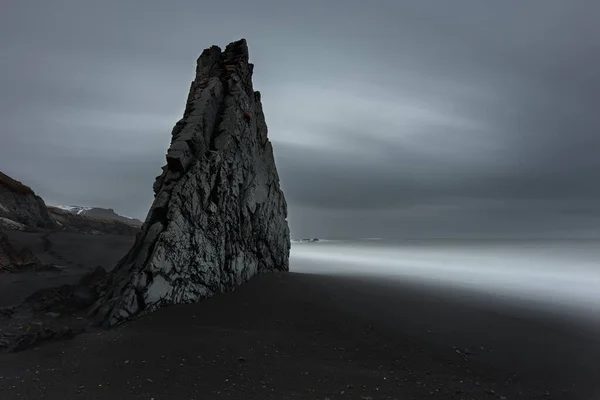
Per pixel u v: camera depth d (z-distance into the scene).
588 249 57.50
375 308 13.17
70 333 8.97
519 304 15.72
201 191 13.13
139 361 7.74
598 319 13.55
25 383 6.49
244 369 7.71
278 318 11.38
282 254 19.17
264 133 19.36
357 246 77.50
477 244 75.00
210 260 12.93
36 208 39.44
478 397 7.32
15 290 12.46
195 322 10.49
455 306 14.42
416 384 7.71
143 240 12.40
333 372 7.95
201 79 17.61
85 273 16.22
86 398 6.14
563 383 8.27
